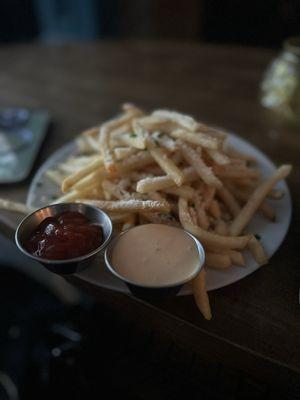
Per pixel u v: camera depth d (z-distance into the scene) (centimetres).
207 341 20
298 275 23
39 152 36
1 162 34
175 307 21
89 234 21
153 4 100
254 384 24
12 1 81
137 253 20
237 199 27
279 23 95
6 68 55
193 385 26
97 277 21
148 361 29
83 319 35
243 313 20
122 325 32
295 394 19
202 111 43
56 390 32
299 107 38
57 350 34
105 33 104
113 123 29
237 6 96
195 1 97
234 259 22
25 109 43
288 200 27
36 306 42
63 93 48
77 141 32
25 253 20
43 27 103
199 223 23
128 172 25
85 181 25
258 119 40
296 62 37
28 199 28
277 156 34
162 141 26
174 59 56
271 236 24
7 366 37
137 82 50
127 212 23
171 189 24
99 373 31
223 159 25
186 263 20
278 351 18
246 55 56
